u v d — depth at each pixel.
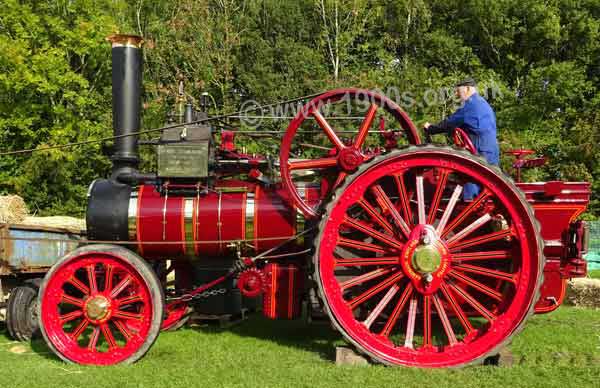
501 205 5.45
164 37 23.34
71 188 22.25
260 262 6.59
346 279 6.05
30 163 21.23
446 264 5.49
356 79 23.02
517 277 5.41
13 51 20.38
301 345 6.44
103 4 24.28
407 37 26.73
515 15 26.05
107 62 23.25
